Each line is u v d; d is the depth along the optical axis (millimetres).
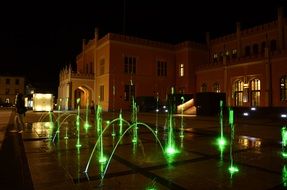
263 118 19969
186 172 5023
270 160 6059
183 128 12953
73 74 36094
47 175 4762
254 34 31656
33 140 8805
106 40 34250
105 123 15812
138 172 5012
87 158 6152
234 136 10070
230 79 30578
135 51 35375
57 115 23625
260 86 26984
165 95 37719
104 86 34438
